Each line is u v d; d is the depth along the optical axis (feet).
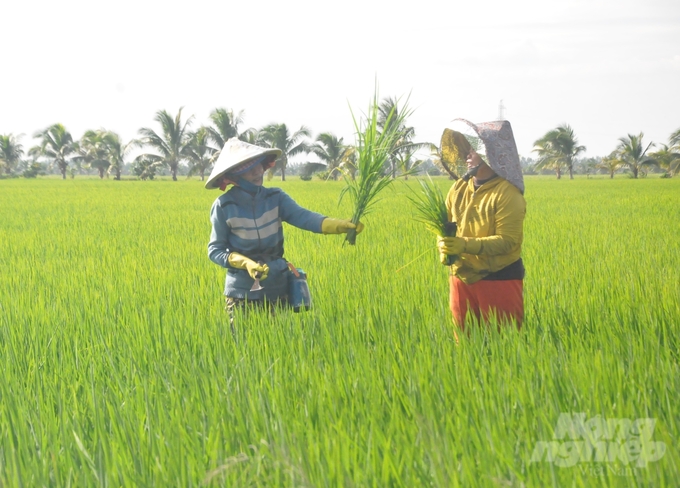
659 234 40.45
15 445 10.37
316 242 36.09
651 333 14.80
